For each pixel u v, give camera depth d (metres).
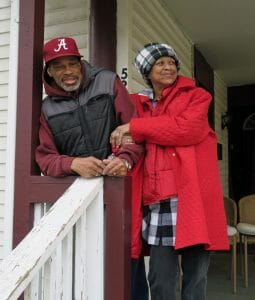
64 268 1.54
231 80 6.61
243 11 4.03
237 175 6.83
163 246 1.87
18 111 2.08
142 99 2.06
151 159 1.92
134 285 2.17
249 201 4.48
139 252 1.97
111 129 1.90
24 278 1.23
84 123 1.88
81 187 1.66
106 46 2.96
